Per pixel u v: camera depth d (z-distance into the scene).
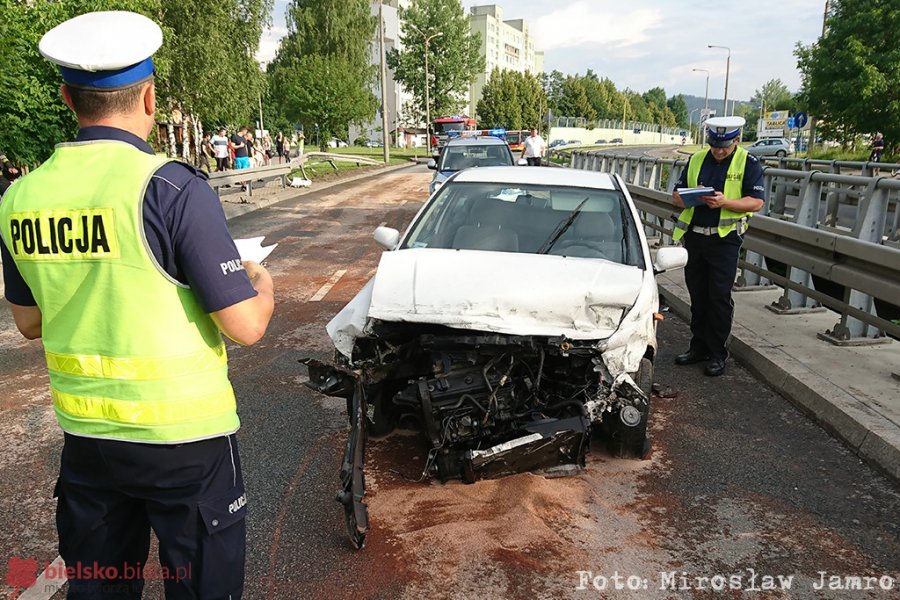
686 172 5.70
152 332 1.84
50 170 1.88
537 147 22.83
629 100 157.12
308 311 7.47
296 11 56.78
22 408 4.92
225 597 2.02
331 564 3.10
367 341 3.76
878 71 27.12
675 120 187.88
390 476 3.86
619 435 3.98
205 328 1.94
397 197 20.09
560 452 3.69
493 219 4.78
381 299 3.74
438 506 3.54
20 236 1.88
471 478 3.62
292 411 4.83
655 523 3.43
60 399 1.92
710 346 5.56
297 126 52.59
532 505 3.52
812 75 29.20
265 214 15.89
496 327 3.55
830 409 4.52
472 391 3.61
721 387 5.31
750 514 3.51
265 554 3.18
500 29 141.88
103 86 1.85
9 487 3.81
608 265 4.15
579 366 3.77
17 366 5.84
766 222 6.59
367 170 34.44
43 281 1.87
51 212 1.83
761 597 2.90
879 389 4.73
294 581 2.98
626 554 3.18
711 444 4.31
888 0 27.00
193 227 1.81
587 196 5.00
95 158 1.84
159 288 1.83
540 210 4.86
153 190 1.80
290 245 11.61
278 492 3.74
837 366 5.20
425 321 3.56
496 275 3.91
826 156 32.97
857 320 5.81
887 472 3.88
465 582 2.98
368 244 11.71
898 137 27.75
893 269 4.87
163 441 1.87
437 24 78.75
